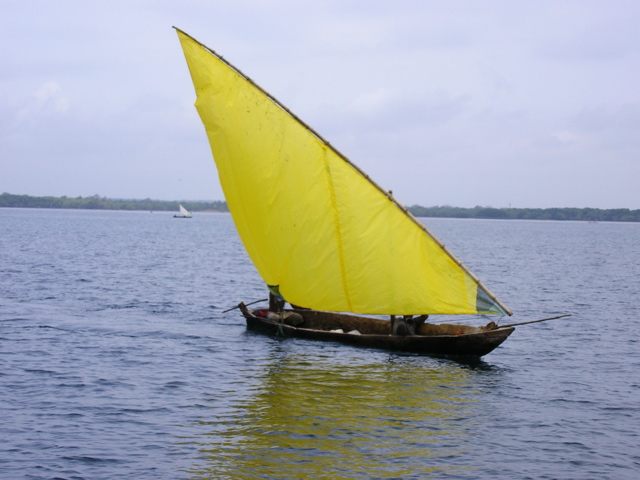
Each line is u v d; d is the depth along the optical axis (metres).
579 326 33.06
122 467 15.02
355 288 26.47
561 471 15.37
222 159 27.83
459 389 21.27
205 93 27.50
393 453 16.05
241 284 50.16
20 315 32.22
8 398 19.41
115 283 46.84
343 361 24.38
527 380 22.55
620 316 36.38
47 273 51.34
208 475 14.68
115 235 122.94
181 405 19.12
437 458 15.85
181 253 82.12
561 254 93.12
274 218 27.42
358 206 25.91
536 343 28.72
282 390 20.69
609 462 15.91
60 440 16.41
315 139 26.17
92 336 27.94
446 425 17.98
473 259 78.81
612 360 25.72
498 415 18.89
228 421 17.89
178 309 36.12
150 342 27.09
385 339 26.19
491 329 24.89
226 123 27.36
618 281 55.31
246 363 23.95
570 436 17.45
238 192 27.91
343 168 25.95
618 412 19.41
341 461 15.52
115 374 22.22
